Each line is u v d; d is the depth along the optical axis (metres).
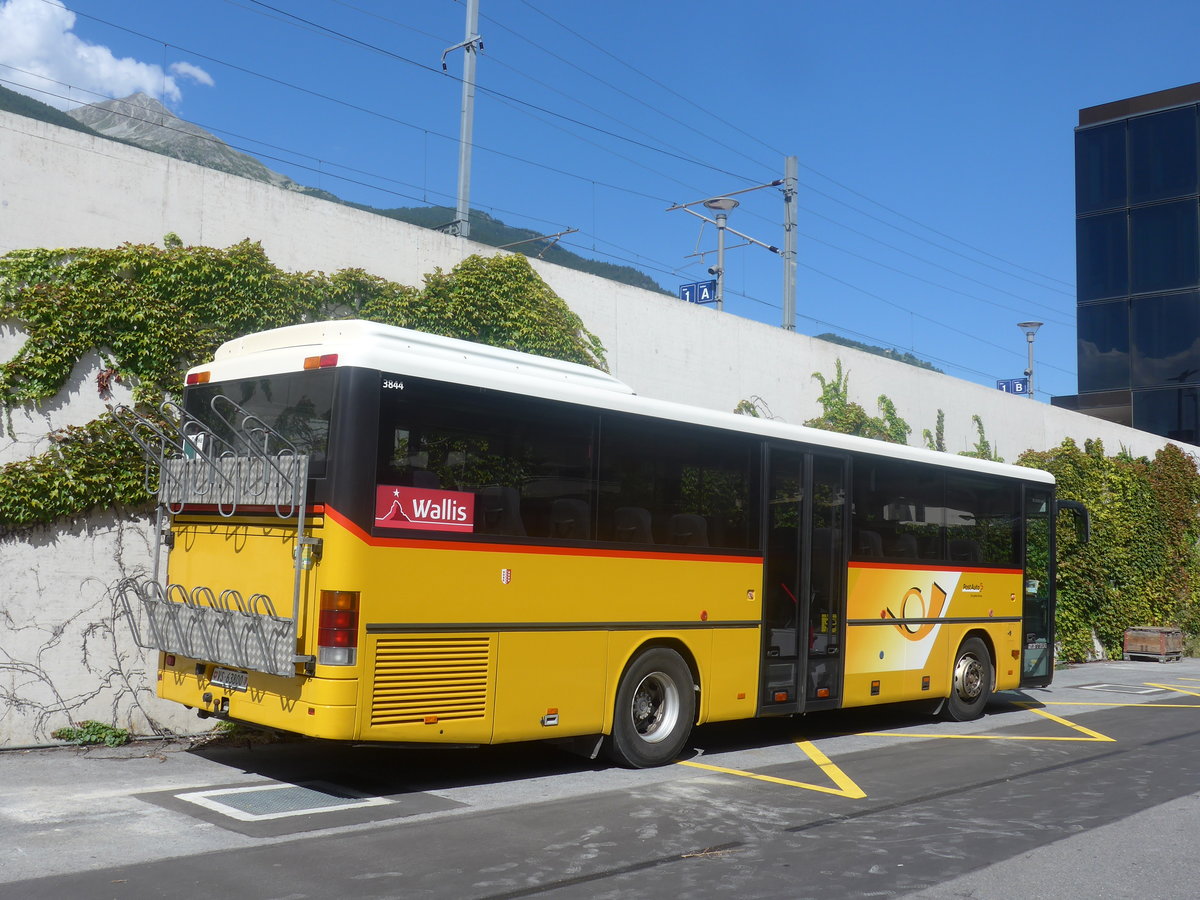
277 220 11.89
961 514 13.83
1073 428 28.03
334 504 7.60
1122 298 37.19
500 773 9.28
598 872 6.25
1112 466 26.61
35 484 9.76
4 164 9.91
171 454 10.39
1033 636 15.14
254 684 8.01
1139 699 16.95
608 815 7.72
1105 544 25.45
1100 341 37.53
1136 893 6.19
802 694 11.25
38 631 9.84
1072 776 9.83
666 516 9.91
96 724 10.11
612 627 9.37
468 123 18.09
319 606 7.57
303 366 8.07
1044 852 7.00
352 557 7.58
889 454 12.60
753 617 10.73
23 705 9.73
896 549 12.64
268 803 7.77
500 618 8.48
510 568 8.56
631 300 16.22
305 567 7.67
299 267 12.07
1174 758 10.99
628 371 16.11
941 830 7.54
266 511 8.05
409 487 7.94
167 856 6.30
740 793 8.66
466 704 8.21
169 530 9.19
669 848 6.84
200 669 8.55
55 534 9.98
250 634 7.89
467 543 8.27
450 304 13.39
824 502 11.70
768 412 18.77
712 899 5.82
